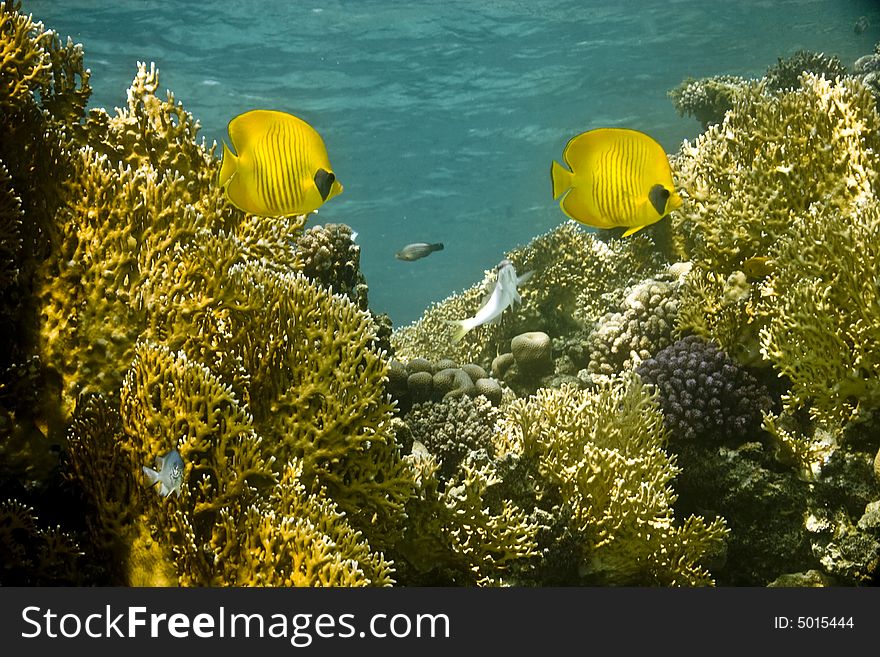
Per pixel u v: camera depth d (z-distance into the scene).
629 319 7.08
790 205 6.10
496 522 4.79
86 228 4.06
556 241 8.43
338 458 4.13
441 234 62.75
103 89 27.75
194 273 4.14
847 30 26.08
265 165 3.45
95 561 3.75
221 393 3.68
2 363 3.88
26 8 20.81
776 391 5.99
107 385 3.94
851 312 5.04
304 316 4.20
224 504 3.69
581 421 5.38
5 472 3.73
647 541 5.09
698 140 7.29
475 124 34.88
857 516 5.24
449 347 9.13
